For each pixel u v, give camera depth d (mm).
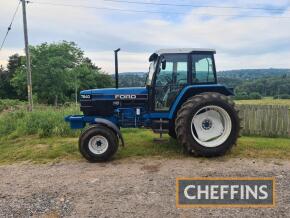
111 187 4301
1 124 9211
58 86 33625
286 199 3777
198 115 5949
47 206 3730
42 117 8961
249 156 5793
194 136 5734
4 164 5781
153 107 6137
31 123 8633
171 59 6027
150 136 7812
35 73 32688
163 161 5578
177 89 6109
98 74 44562
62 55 34719
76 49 36562
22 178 4867
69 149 6594
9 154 6488
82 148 5660
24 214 3529
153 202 3756
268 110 8430
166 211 3510
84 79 41500
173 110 5988
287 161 5438
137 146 6707
